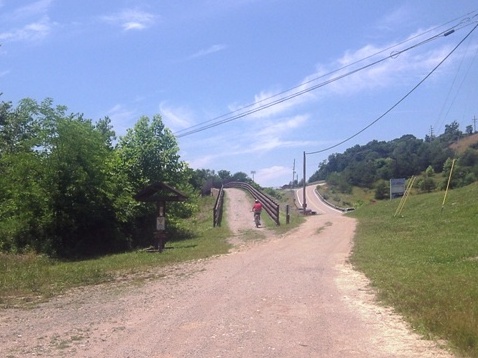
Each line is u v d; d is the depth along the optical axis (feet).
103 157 91.97
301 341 26.84
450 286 39.01
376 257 60.70
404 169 281.54
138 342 27.14
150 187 78.79
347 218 135.33
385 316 32.30
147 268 58.65
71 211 86.43
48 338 28.53
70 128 87.35
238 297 38.75
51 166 85.25
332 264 56.95
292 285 43.65
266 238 91.30
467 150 234.99
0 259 66.54
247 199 186.91
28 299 41.81
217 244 84.33
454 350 24.49
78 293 44.06
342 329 29.27
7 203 86.94
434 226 92.27
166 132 109.60
